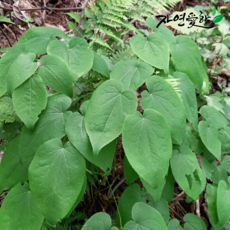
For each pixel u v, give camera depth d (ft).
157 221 1.14
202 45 2.39
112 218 1.75
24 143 1.05
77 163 1.02
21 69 1.03
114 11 1.65
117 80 1.09
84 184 1.21
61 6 2.81
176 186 2.20
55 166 1.00
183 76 1.40
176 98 1.13
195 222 1.51
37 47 1.14
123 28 1.75
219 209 1.45
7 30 2.38
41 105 1.02
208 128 1.50
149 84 1.13
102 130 1.01
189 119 1.36
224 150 1.72
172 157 1.30
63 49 1.11
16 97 1.01
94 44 1.74
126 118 1.02
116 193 1.95
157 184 1.00
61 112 1.09
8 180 1.12
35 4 2.63
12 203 1.05
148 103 1.10
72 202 0.99
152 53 1.23
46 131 1.05
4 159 1.14
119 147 1.84
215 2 2.65
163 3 1.70
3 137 1.36
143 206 1.17
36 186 0.98
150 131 1.02
